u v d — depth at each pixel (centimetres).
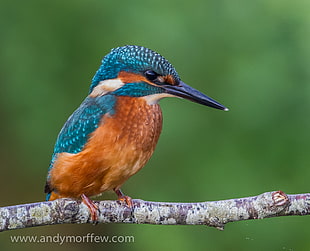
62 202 732
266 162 1209
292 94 1226
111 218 743
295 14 1268
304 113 1220
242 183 1195
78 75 1284
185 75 1269
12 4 1273
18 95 1273
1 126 1308
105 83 831
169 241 1183
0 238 1418
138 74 816
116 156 781
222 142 1238
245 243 1173
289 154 1207
